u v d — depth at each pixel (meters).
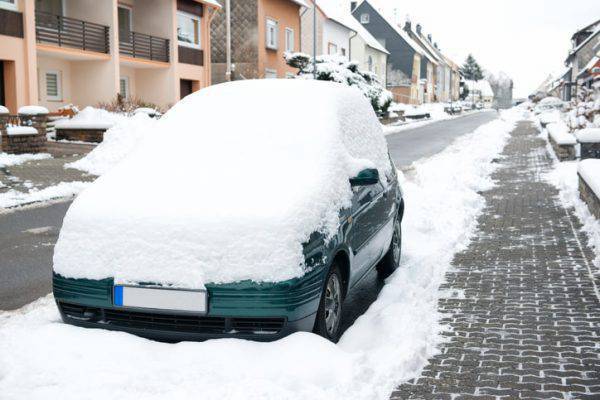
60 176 14.19
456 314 5.07
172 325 3.96
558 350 4.29
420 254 7.04
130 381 3.56
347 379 3.62
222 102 5.27
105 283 3.99
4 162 16.05
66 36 25.59
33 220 9.65
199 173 4.51
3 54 20.50
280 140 4.75
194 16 31.66
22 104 21.34
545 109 58.50
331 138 4.81
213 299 3.83
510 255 7.01
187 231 3.94
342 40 54.00
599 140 15.06
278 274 3.82
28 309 5.38
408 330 4.45
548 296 5.52
